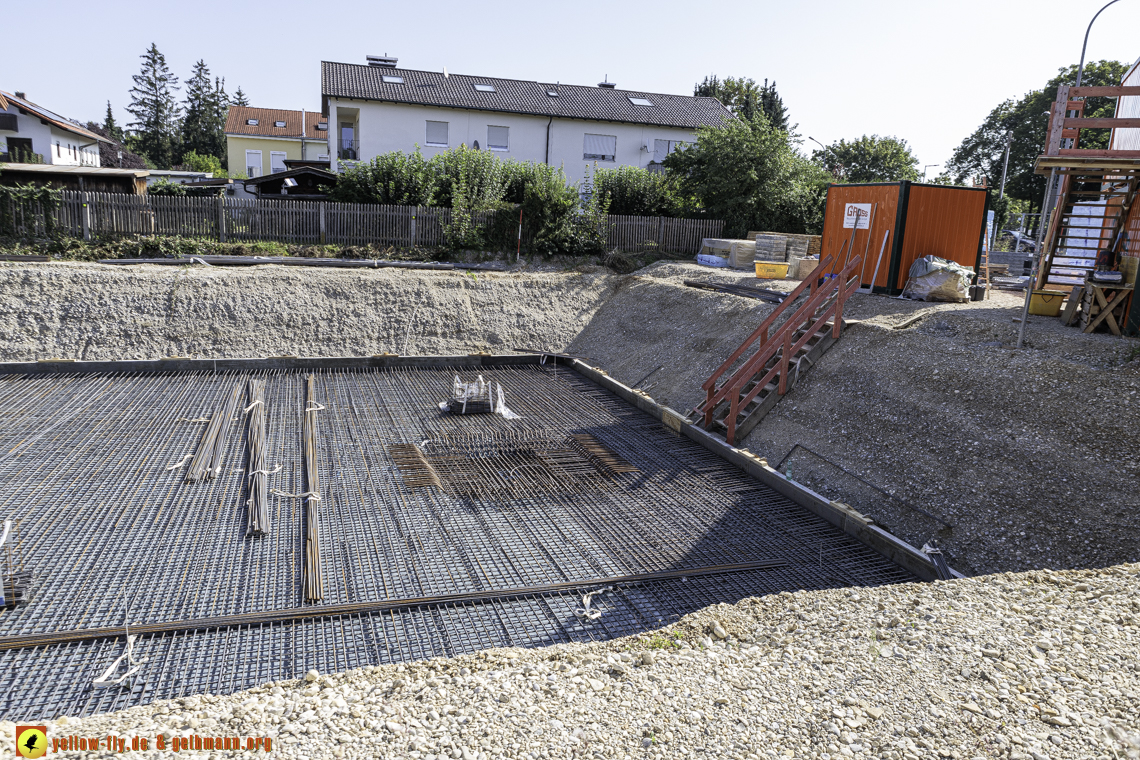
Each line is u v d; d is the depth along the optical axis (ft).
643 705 13.34
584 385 45.29
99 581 20.47
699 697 13.60
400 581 21.39
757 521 26.50
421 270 60.08
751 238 77.56
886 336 34.40
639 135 93.81
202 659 17.49
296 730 12.53
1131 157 28.48
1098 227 38.19
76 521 23.82
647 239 74.02
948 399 28.63
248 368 43.78
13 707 15.60
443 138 87.30
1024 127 143.02
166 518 24.38
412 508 26.27
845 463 28.91
